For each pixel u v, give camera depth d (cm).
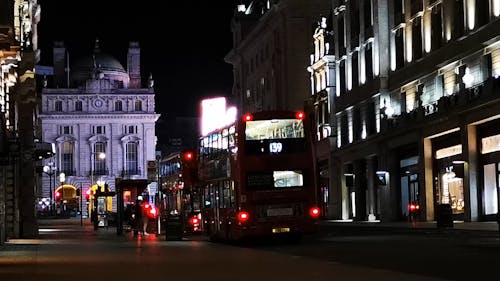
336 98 6800
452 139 4794
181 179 4225
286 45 8038
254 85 9475
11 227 3897
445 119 4669
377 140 5691
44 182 12444
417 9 5188
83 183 12675
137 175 12812
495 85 4053
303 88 7944
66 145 12738
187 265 1912
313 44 7544
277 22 8281
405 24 5378
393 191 5603
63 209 11738
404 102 5444
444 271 1644
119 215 4681
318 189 3325
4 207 3453
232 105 10825
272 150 3008
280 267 1800
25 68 4172
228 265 1895
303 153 3036
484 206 4428
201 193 3762
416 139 5144
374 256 2167
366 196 6219
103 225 6906
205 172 3647
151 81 13075
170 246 3025
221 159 3275
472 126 4466
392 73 5600
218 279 1493
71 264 2005
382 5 5719
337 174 6819
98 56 13125
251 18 9988
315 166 3058
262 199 2984
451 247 2494
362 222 5725
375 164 6022
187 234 4144
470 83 4400
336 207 6800
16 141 3192
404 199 5522
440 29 4891
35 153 4278
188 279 1503
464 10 4491
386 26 5716
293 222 2997
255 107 9412
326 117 7106
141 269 1795
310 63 7688
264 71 8962
